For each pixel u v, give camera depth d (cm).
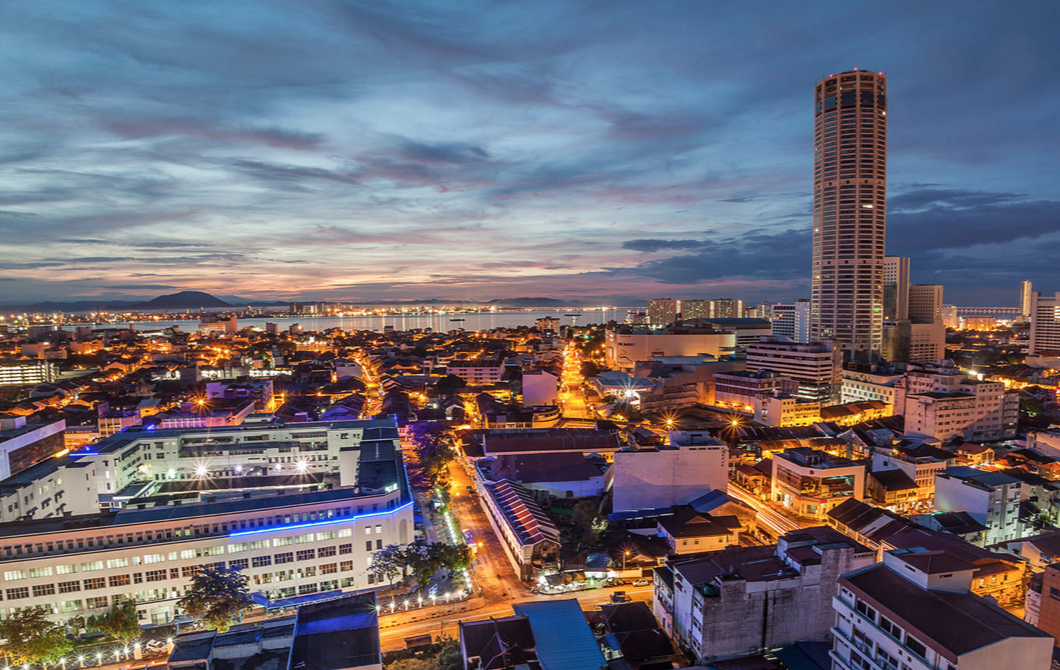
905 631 7431
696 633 9675
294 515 12056
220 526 11612
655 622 10169
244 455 18062
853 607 8450
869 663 8012
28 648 9200
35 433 18950
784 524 15188
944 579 8125
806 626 9944
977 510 13938
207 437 18488
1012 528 14025
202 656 7962
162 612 11169
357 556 12375
